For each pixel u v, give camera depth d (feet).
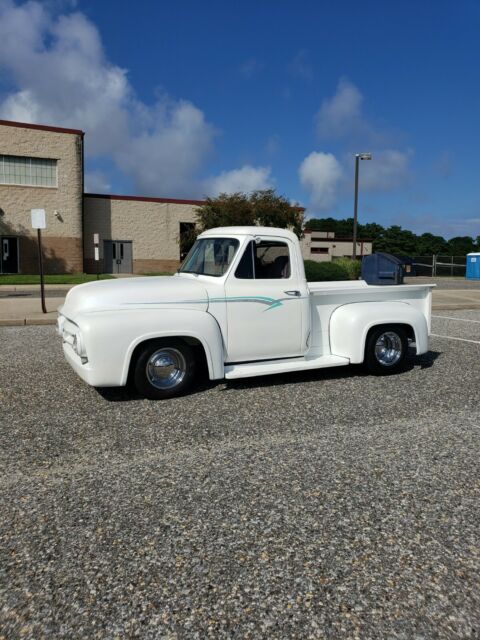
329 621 7.60
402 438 14.70
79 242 94.68
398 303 22.43
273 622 7.57
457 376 22.06
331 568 8.79
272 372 19.06
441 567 8.84
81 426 15.51
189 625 7.51
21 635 7.30
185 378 18.43
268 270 19.76
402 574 8.64
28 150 89.76
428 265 126.00
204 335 17.99
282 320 19.85
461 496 11.30
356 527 10.04
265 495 11.27
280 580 8.48
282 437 14.70
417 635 7.35
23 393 18.88
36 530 9.89
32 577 8.52
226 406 17.54
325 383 20.71
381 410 17.26
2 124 87.76
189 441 14.37
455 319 42.16
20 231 90.89
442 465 12.89
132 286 18.30
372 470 12.56
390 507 10.80
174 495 11.26
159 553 9.18
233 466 12.74
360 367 23.44
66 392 19.03
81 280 78.07
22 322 36.17
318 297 21.02
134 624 7.53
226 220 91.91
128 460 13.08
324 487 11.66
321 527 10.03
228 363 19.31
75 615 7.69
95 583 8.38
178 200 103.50
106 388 19.56
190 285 18.70
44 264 92.89
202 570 8.71
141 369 17.69
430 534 9.82
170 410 17.07
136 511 10.59
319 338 21.22
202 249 21.03
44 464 12.83
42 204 91.71
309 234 112.27
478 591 8.24
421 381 21.15
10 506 10.78
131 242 101.76
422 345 22.16
